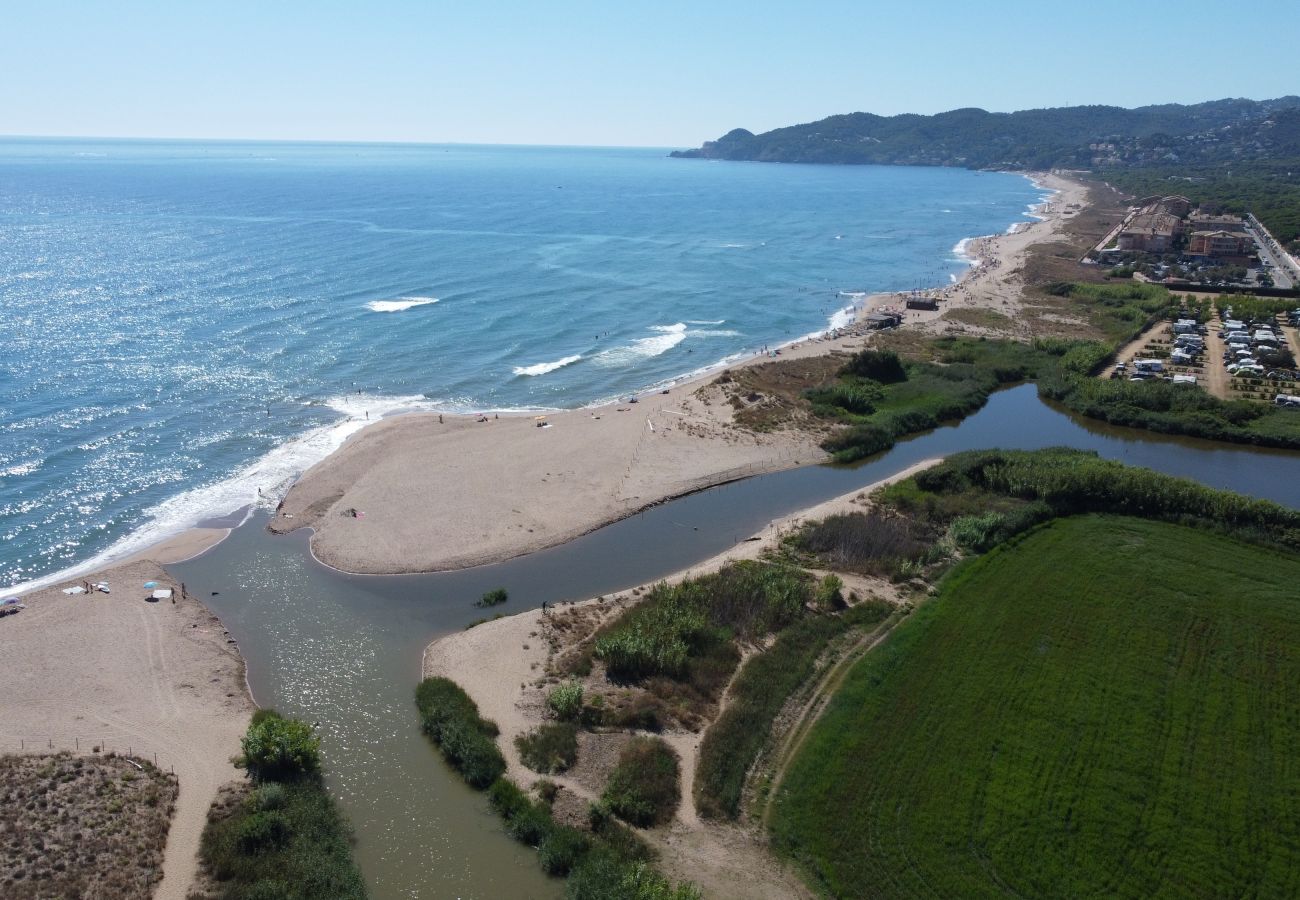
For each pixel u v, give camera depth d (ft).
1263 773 121.80
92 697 139.54
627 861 107.76
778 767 125.18
